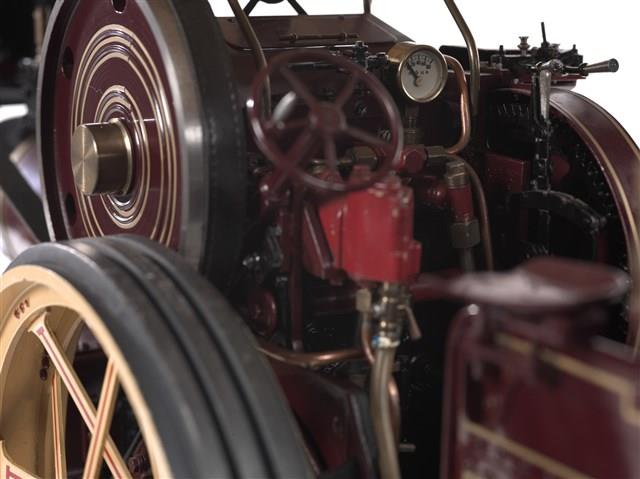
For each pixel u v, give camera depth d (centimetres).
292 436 234
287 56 262
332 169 252
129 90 323
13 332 309
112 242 276
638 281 323
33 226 497
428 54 327
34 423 330
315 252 285
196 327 241
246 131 318
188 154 286
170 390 229
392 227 259
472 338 224
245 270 311
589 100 349
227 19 341
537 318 214
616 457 209
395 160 259
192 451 223
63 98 366
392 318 266
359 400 277
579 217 317
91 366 345
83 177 322
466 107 333
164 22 293
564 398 215
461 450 233
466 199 320
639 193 327
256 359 241
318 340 326
